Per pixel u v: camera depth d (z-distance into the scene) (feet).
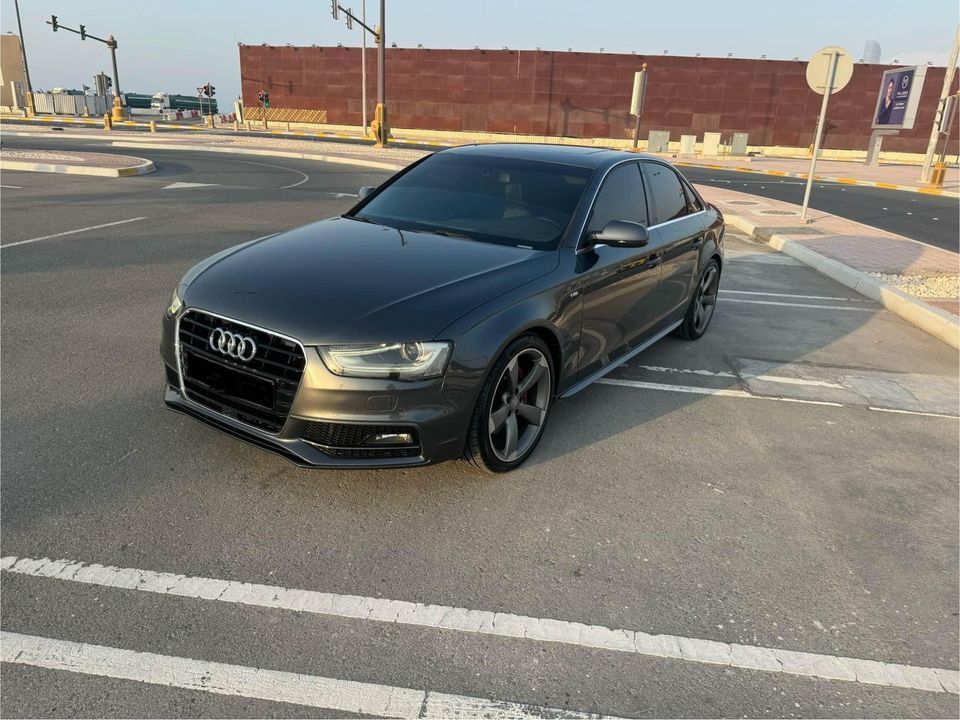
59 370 14.75
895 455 13.19
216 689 7.00
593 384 15.90
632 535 10.08
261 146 90.27
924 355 19.40
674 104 131.34
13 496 10.02
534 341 11.03
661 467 12.16
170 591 8.33
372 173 64.59
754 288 26.58
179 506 10.03
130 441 11.76
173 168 61.82
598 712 7.02
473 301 10.13
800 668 7.75
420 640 7.82
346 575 8.82
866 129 131.54
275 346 9.44
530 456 12.18
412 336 9.36
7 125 124.06
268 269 10.79
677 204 17.26
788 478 12.07
